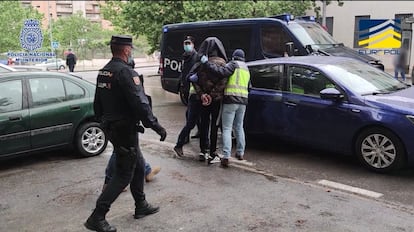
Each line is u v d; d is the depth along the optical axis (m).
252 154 6.80
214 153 6.27
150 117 4.00
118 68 3.96
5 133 5.95
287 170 5.98
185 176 5.77
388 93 6.16
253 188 5.28
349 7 24.53
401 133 5.46
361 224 4.25
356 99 5.89
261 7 20.92
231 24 10.80
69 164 6.48
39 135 6.29
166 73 12.27
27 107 6.19
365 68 6.75
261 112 6.83
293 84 6.56
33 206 4.89
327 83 6.20
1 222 4.48
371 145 5.77
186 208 4.71
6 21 23.20
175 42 11.97
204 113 6.26
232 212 4.59
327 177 5.65
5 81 6.10
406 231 4.09
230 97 5.94
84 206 4.86
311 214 4.50
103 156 6.91
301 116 6.38
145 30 21.42
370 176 5.66
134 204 4.82
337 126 6.01
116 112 4.02
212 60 5.88
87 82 7.00
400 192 5.08
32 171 6.15
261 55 10.32
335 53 9.83
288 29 9.87
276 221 4.35
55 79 6.58
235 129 6.32
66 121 6.55
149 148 7.27
